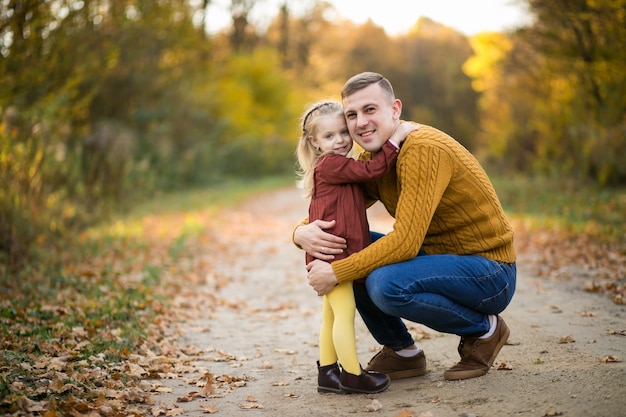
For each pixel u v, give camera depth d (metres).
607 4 11.31
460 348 3.54
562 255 7.56
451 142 3.35
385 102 3.38
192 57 22.36
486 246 3.39
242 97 32.72
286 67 47.72
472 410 3.01
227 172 30.72
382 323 3.63
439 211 3.40
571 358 3.66
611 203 11.33
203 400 3.57
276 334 5.23
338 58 53.16
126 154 15.59
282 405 3.41
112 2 12.34
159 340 4.89
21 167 8.99
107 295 6.22
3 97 8.62
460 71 52.19
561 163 16.44
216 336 5.16
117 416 3.17
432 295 3.29
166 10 15.38
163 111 21.58
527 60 17.69
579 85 14.49
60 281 6.63
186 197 19.95
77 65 10.58
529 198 14.02
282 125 37.12
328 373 3.53
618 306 5.09
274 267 8.67
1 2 8.04
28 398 3.25
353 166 3.35
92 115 17.91
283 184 29.98
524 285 6.21
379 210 18.50
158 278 7.30
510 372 3.50
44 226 9.02
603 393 2.97
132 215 13.65
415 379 3.65
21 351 4.16
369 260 3.27
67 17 9.61
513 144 22.12
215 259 9.20
